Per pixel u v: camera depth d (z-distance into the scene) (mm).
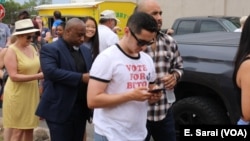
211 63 5062
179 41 5531
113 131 3145
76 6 15773
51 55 4203
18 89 5059
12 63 4926
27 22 4988
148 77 3229
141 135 3256
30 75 4957
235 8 22766
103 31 6320
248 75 2834
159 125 4227
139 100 3053
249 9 22297
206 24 13305
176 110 5352
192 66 5191
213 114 5070
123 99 3051
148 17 3064
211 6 23328
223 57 4980
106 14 6828
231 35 5504
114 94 3102
